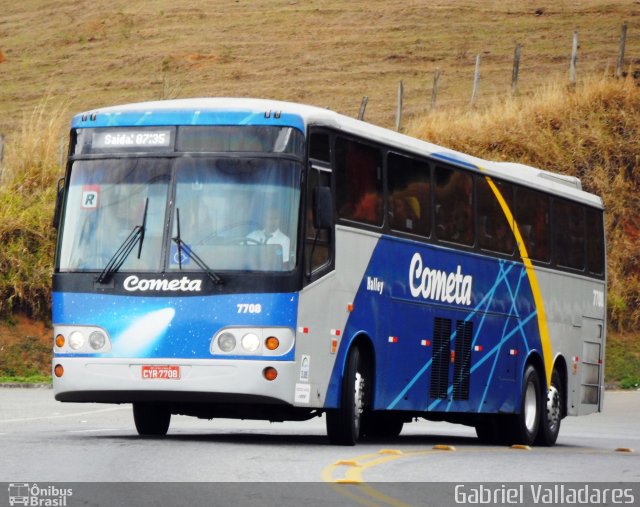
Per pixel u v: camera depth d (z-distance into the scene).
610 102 64.56
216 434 27.53
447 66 94.69
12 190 53.91
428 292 26.41
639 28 100.44
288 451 22.00
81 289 22.58
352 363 23.89
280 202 22.39
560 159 61.91
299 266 22.23
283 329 22.00
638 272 58.88
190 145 22.81
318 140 23.14
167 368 22.06
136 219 22.62
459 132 62.84
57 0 118.94
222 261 22.19
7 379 45.88
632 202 61.38
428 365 26.41
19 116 89.00
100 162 23.11
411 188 26.12
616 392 50.47
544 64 92.44
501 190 29.55
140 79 96.50
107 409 36.75
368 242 24.42
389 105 85.19
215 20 108.44
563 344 31.81
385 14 106.50
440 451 24.16
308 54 99.06
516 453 24.42
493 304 28.81
